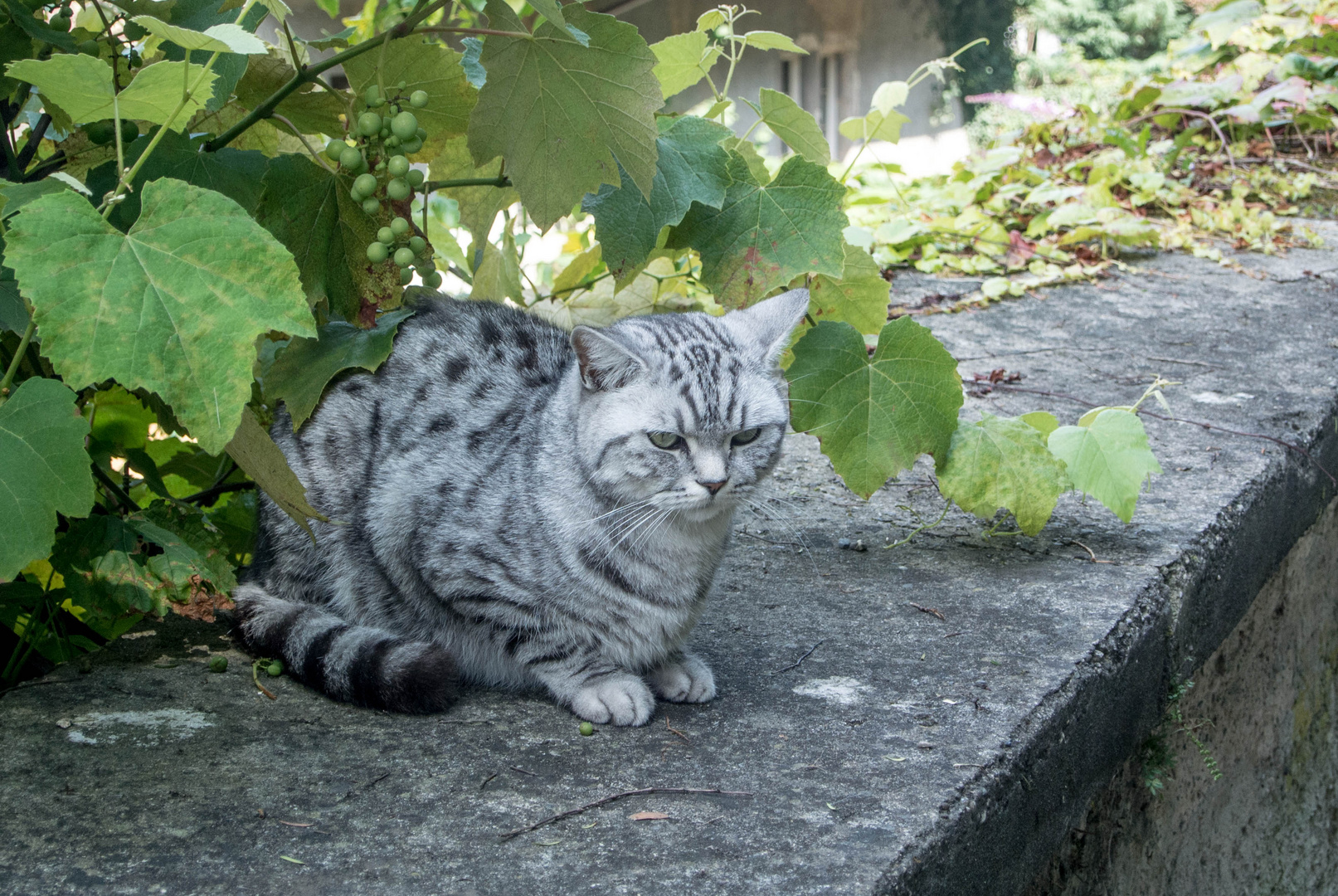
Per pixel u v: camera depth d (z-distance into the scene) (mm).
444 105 2592
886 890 1614
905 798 1843
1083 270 5438
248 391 1773
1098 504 3232
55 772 1862
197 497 3027
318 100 2557
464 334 2752
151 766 1900
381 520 2533
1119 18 9938
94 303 1728
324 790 1851
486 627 2408
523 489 2369
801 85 11164
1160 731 2852
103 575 2213
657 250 3225
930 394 2809
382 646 2199
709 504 2361
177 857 1644
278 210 2367
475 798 1842
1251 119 7090
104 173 2277
